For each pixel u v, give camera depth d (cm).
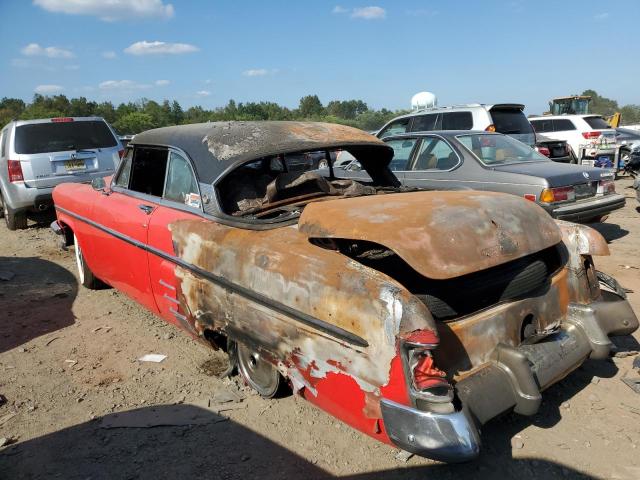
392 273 264
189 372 377
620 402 320
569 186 634
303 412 321
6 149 848
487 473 263
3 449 298
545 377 274
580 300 323
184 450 290
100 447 296
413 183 735
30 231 878
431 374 217
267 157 355
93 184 473
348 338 235
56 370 387
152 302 397
